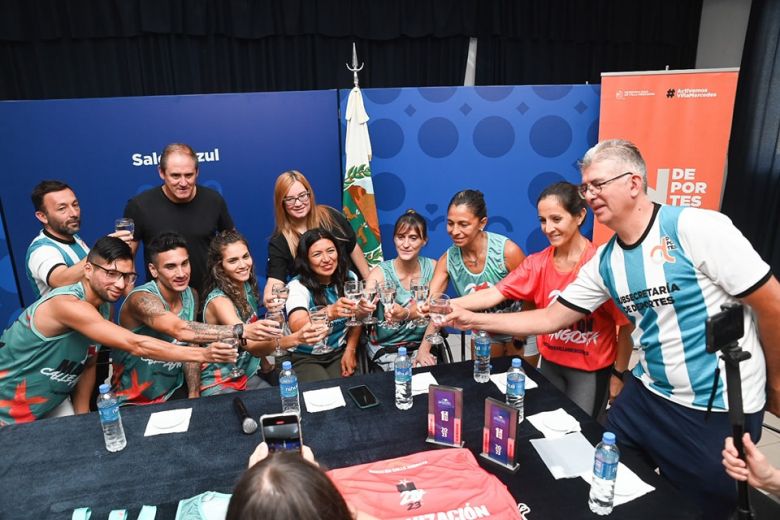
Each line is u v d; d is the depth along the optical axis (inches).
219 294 95.3
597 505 52.7
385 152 169.3
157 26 182.4
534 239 181.5
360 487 55.5
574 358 89.6
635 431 72.8
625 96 159.6
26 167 144.1
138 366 87.4
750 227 189.5
